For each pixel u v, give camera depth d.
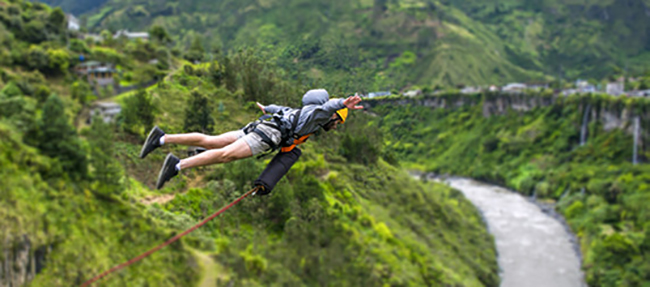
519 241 66.75
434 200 61.75
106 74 72.75
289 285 31.22
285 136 7.89
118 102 62.97
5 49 68.69
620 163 92.25
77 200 34.22
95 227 32.12
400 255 42.00
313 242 35.16
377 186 34.75
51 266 30.25
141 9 166.88
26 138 38.69
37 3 91.81
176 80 40.59
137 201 33.25
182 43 121.56
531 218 77.75
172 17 149.50
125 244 31.08
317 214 35.00
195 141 7.79
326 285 33.62
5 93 54.03
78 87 65.75
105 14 185.38
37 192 33.44
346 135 31.47
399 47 125.12
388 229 44.31
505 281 54.41
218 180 26.66
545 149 105.69
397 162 34.75
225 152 7.50
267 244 32.53
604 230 69.06
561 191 90.25
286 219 33.75
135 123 35.88
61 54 71.44
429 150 111.88
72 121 57.66
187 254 30.48
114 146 35.94
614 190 80.62
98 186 35.25
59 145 37.97
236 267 30.19
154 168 34.56
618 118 100.00
